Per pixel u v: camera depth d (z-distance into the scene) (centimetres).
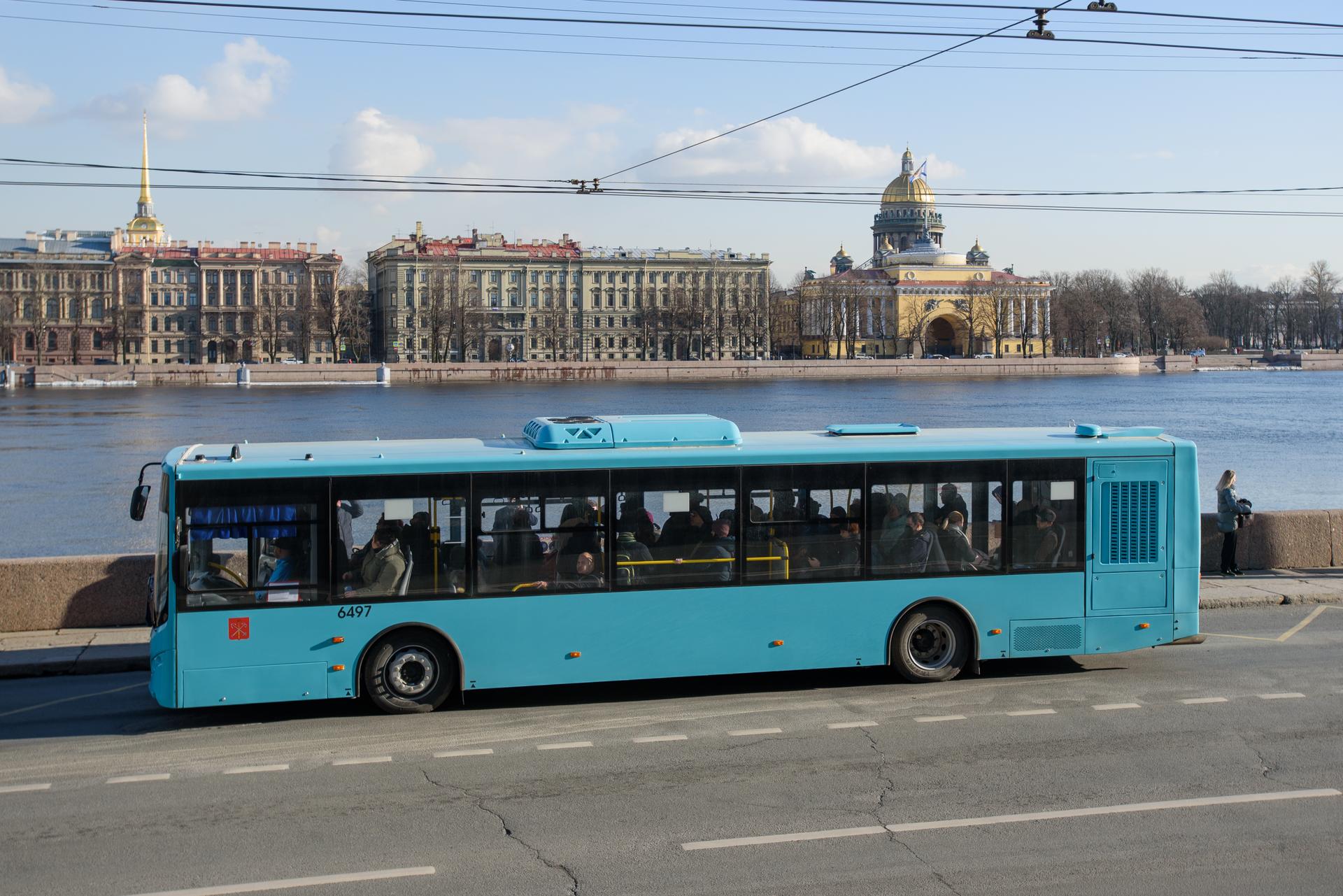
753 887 966
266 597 1470
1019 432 1753
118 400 12850
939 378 18438
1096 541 1680
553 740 1391
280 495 1472
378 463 1493
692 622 1563
